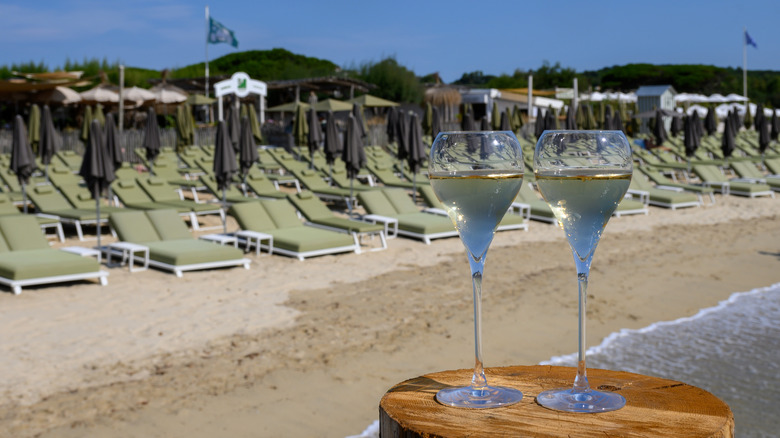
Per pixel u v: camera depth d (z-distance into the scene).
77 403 5.08
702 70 84.06
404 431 1.14
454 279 9.38
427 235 12.21
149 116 18.11
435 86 44.09
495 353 6.34
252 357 6.15
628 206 15.75
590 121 30.45
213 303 8.05
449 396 1.27
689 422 1.12
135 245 9.85
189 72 57.19
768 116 44.69
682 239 12.59
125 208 12.90
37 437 4.51
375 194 13.80
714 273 9.77
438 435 1.09
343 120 37.28
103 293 8.46
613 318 7.54
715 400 1.24
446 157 1.28
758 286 9.05
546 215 14.45
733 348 6.52
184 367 5.89
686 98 46.62
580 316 1.29
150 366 5.91
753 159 26.69
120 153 13.30
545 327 7.16
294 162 19.34
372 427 4.77
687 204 16.98
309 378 5.66
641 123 41.19
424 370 5.88
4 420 4.77
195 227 13.34
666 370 5.91
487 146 1.27
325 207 12.60
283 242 10.80
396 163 21.72
